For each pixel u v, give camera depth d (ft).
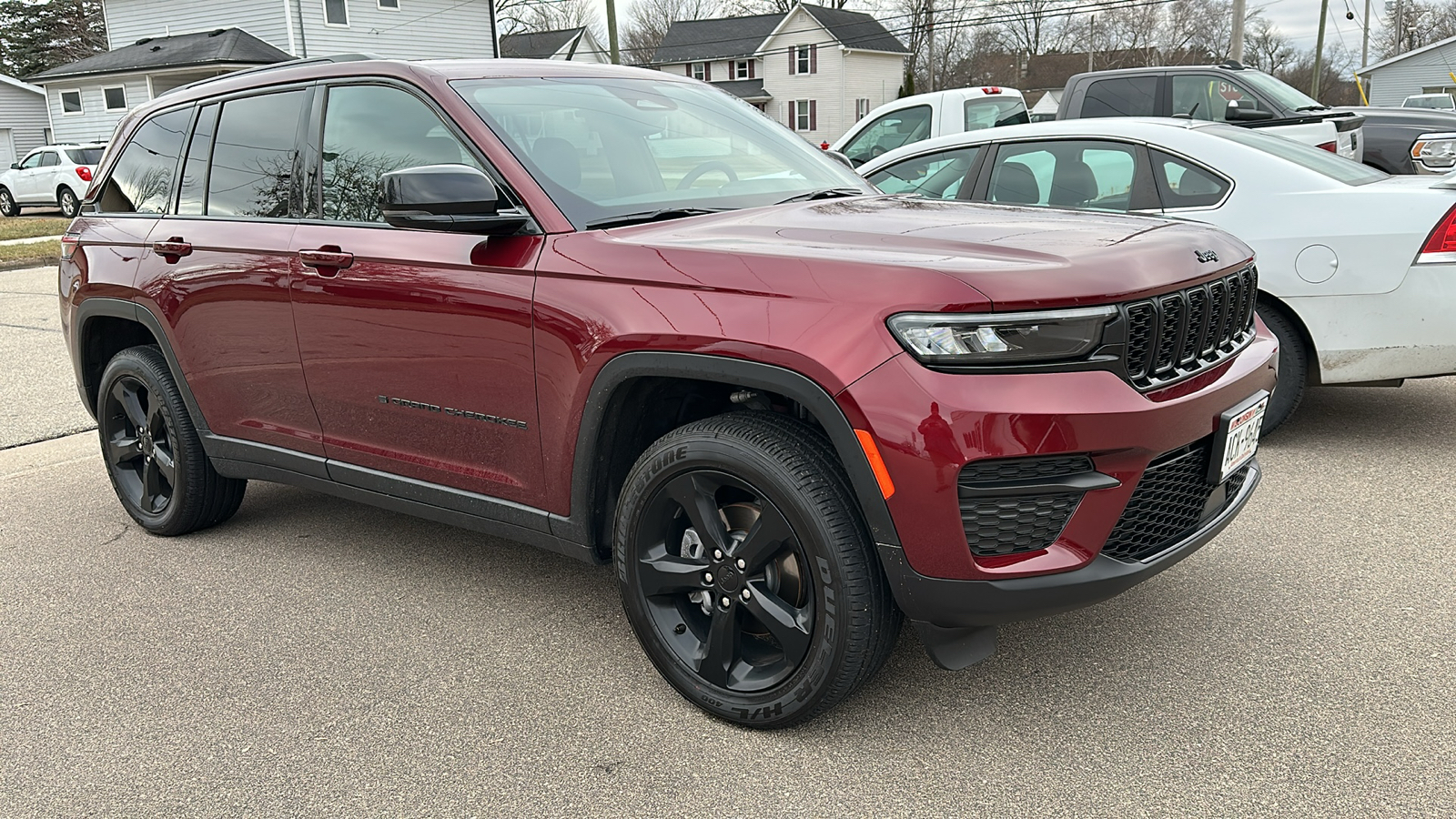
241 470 12.69
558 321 8.92
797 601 8.36
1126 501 7.61
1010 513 7.41
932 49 193.57
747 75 178.81
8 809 8.00
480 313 9.48
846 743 8.46
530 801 7.88
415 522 14.32
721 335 7.91
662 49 184.14
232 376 12.22
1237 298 9.00
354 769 8.38
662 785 8.01
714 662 8.78
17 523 14.71
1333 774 7.80
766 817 7.58
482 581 12.13
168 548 13.61
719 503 8.77
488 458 9.97
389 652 10.41
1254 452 9.30
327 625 11.07
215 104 12.72
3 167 130.11
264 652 10.48
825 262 7.76
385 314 10.28
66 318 14.43
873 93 171.42
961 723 8.70
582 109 10.77
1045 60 215.51
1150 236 8.46
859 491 7.57
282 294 11.23
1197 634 10.11
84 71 106.73
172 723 9.20
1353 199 14.49
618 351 8.49
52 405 21.42
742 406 9.48
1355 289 14.42
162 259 12.69
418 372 10.20
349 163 10.91
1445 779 7.66
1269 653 9.68
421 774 8.29
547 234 9.23
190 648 10.64
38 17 176.45
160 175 13.32
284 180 11.59
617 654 10.23
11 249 53.98
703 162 10.90
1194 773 7.89
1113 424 7.30
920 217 9.28
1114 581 7.67
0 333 30.30
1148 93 30.17
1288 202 14.97
